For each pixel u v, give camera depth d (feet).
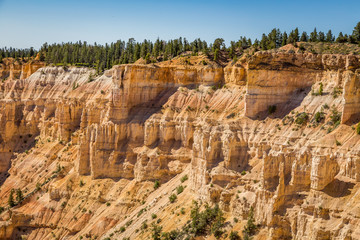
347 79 328.70
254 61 402.31
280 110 389.80
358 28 472.44
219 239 314.96
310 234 275.18
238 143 371.56
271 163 305.32
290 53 400.26
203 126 409.28
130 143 479.00
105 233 424.87
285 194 297.74
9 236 473.67
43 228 468.34
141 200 435.94
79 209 464.65
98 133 482.69
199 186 375.04
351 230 259.80
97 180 478.18
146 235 366.43
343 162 301.02
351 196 274.36
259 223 302.86
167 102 484.33
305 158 297.53
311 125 353.72
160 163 449.48
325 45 448.65
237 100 444.14
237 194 332.60
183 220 356.79
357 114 329.72
